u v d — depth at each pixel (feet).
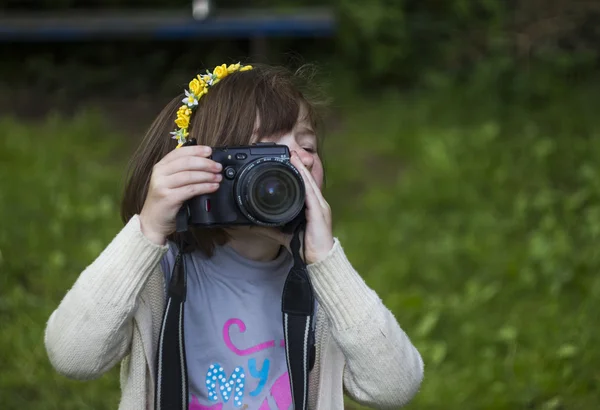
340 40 29.53
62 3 31.81
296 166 7.30
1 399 13.00
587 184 20.20
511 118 25.68
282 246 7.91
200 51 30.71
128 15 28.68
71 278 16.52
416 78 29.73
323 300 7.23
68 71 30.17
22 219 18.72
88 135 24.91
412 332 15.15
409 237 19.29
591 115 25.09
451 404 13.05
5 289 15.99
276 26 26.81
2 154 22.70
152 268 7.21
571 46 28.99
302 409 7.33
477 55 29.43
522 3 29.50
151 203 7.18
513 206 20.13
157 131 8.14
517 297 16.34
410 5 30.22
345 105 27.63
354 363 7.23
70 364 7.17
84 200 19.97
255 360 7.54
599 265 16.83
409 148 24.09
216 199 7.13
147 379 7.63
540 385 13.17
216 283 7.71
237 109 7.59
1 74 30.42
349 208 20.94
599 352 13.88
